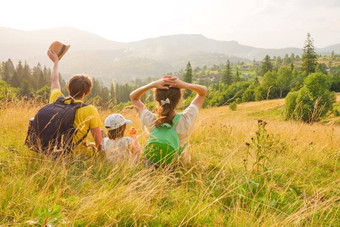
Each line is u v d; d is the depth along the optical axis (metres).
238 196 2.62
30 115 5.41
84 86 3.27
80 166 3.01
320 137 5.49
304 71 102.75
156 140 3.12
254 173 3.18
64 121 2.95
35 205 2.05
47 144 2.93
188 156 3.44
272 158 3.88
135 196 2.39
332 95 32.41
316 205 2.37
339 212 2.57
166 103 3.09
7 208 2.00
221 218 2.26
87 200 2.20
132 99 3.37
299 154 4.35
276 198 2.75
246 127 6.11
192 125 3.27
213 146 4.84
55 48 3.79
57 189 2.30
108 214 2.05
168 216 2.20
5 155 3.10
